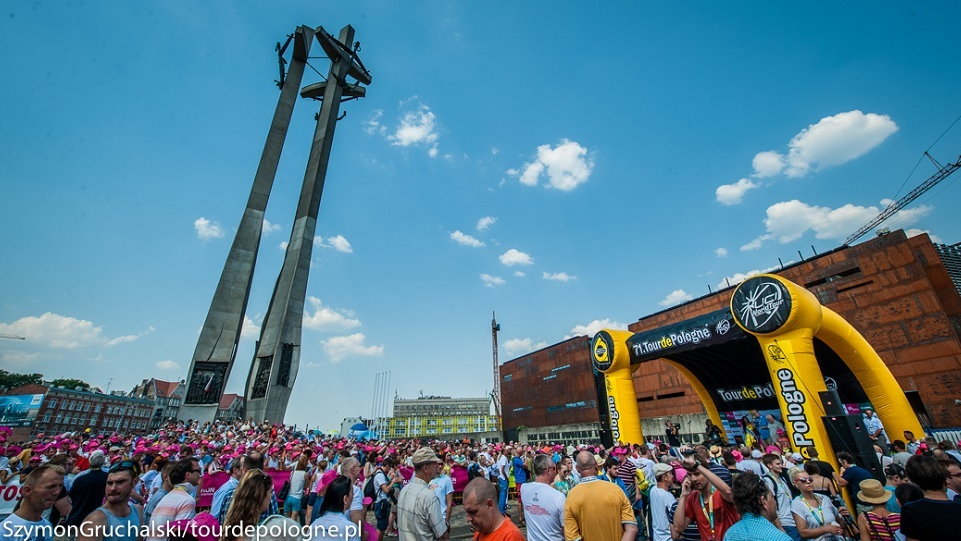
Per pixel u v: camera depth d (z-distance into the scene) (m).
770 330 14.15
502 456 14.48
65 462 8.59
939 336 26.67
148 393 100.06
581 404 54.31
